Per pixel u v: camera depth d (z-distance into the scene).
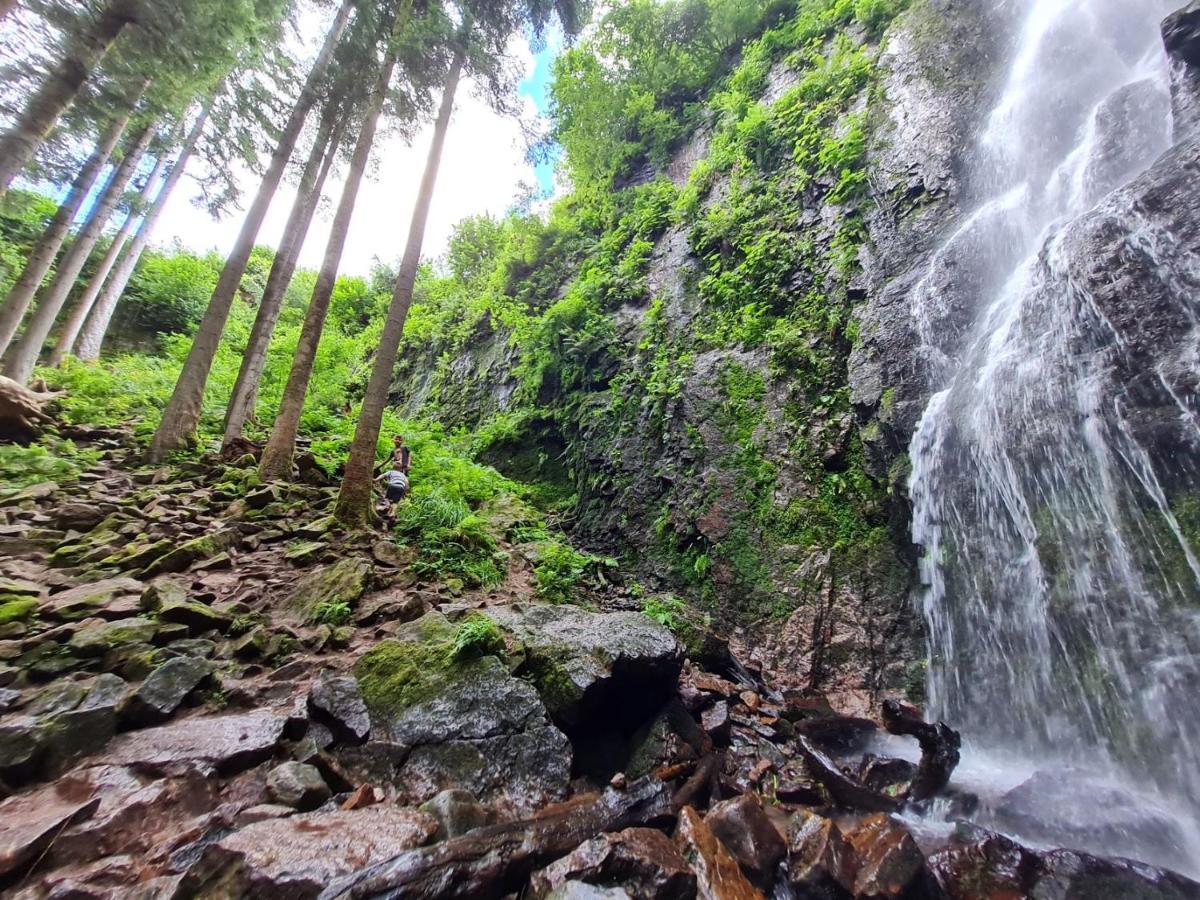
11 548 5.66
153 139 15.96
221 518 7.45
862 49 11.80
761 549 8.31
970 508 6.06
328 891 2.14
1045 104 7.54
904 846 3.08
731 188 12.73
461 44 10.08
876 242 9.20
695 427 10.23
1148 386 4.50
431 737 3.81
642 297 13.93
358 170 10.14
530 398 15.25
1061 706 4.77
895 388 7.64
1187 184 4.66
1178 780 3.84
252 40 10.52
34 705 3.20
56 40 8.09
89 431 9.89
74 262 13.95
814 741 5.16
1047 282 5.74
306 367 9.60
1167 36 5.66
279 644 4.70
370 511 8.09
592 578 9.24
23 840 2.17
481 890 2.46
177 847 2.43
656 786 3.74
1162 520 4.28
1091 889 2.91
